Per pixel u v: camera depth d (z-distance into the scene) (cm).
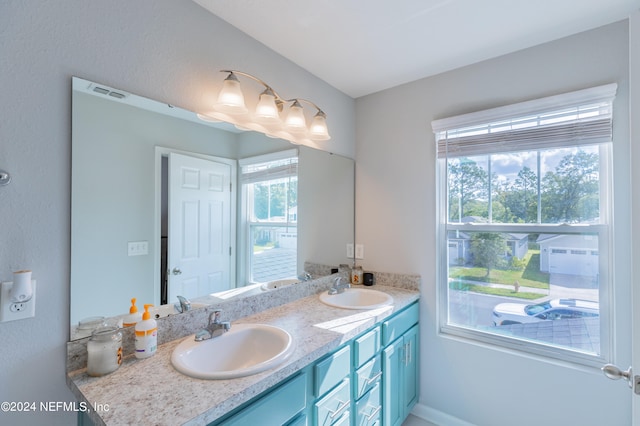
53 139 97
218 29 145
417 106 209
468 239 195
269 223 177
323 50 174
